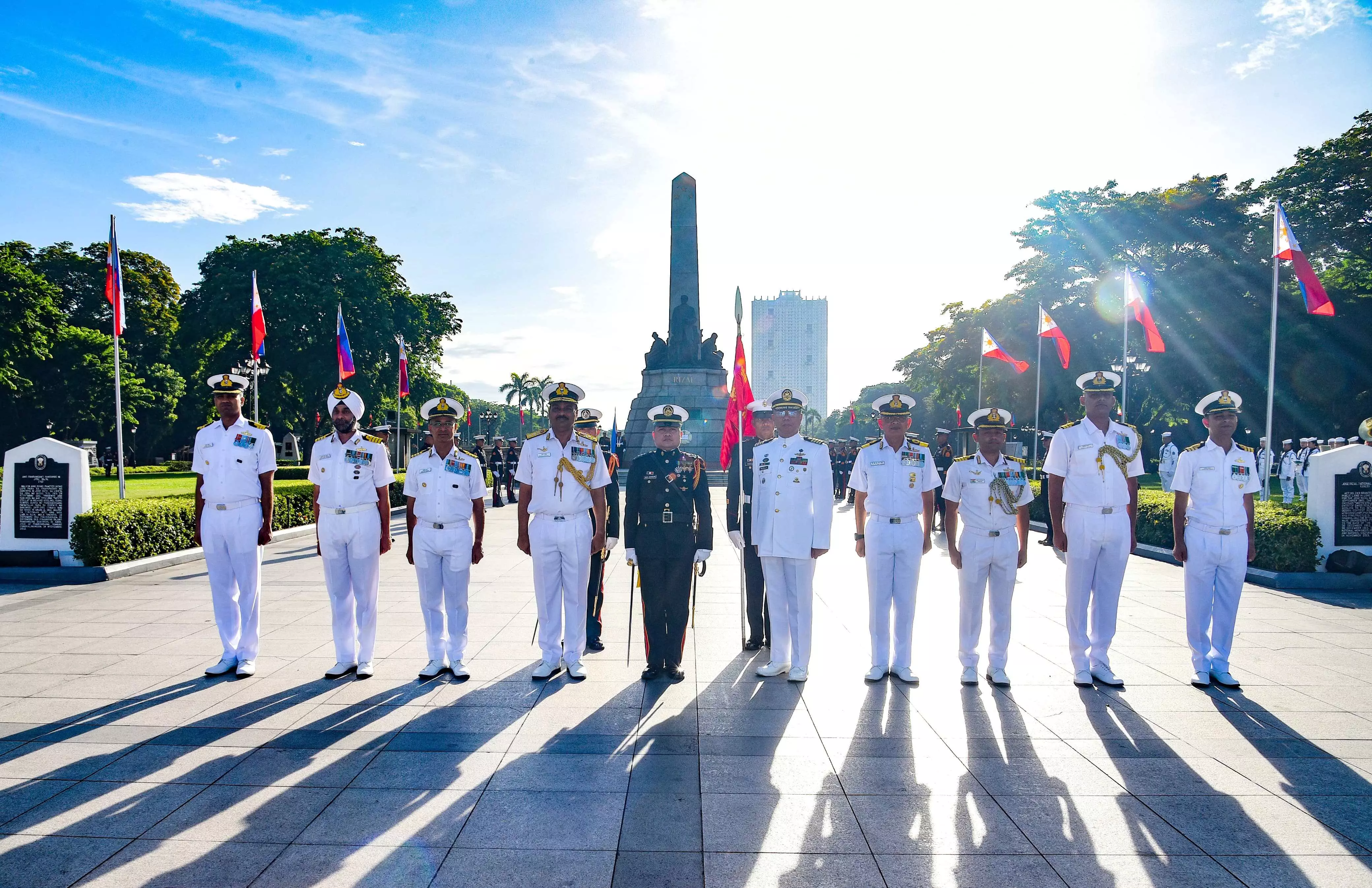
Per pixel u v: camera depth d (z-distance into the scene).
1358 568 9.53
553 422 6.00
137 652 6.62
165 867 3.33
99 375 39.47
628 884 3.22
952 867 3.37
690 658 6.60
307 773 4.25
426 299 42.81
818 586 9.95
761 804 3.92
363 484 5.98
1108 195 32.59
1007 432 5.85
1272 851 3.51
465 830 3.65
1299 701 5.47
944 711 5.27
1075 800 3.99
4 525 10.21
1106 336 30.59
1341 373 27.19
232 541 5.99
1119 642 7.06
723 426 31.78
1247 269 28.11
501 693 5.59
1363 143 29.42
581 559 5.91
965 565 5.89
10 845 3.50
